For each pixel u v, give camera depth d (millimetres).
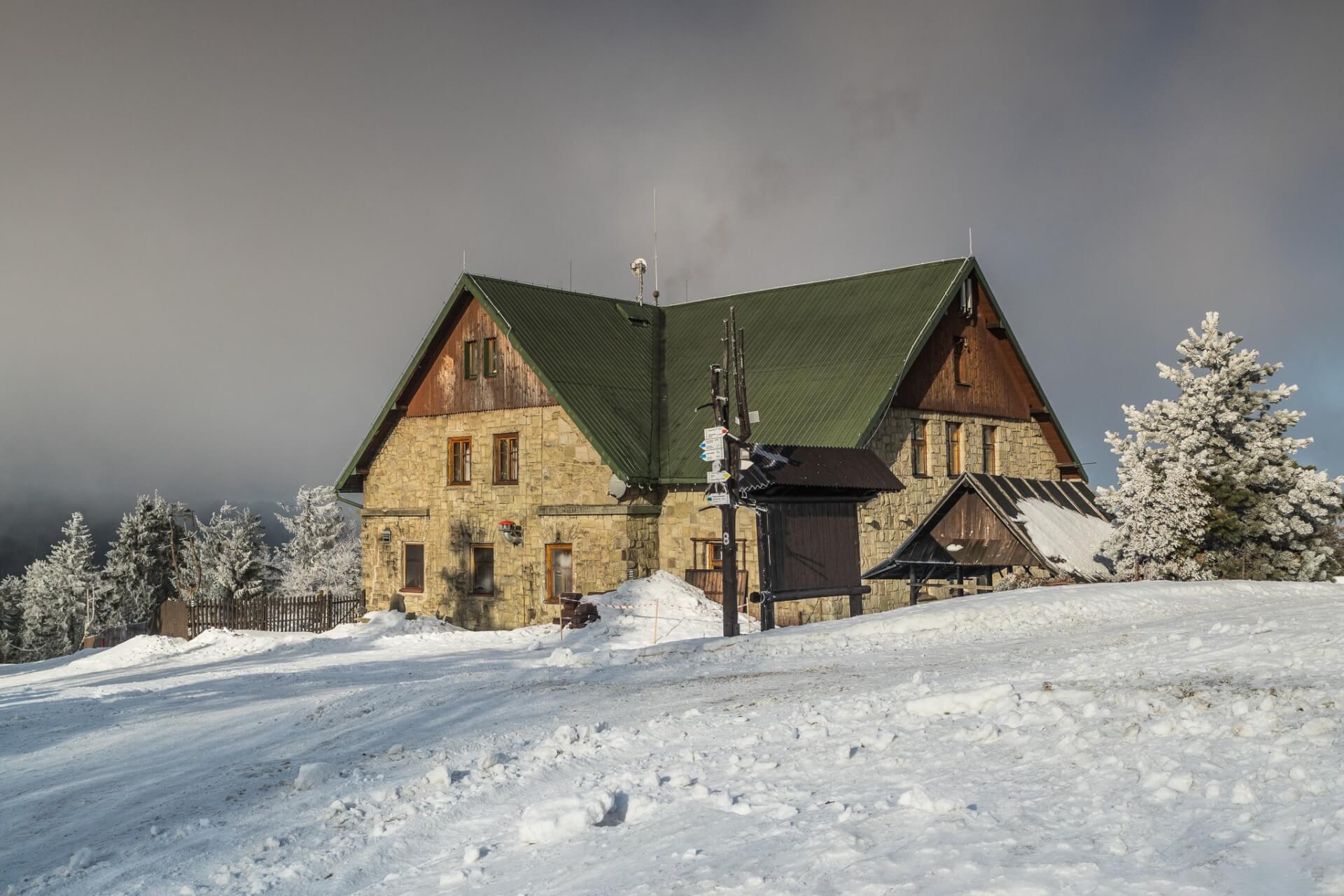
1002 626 18125
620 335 38188
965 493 29484
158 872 7332
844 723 9305
